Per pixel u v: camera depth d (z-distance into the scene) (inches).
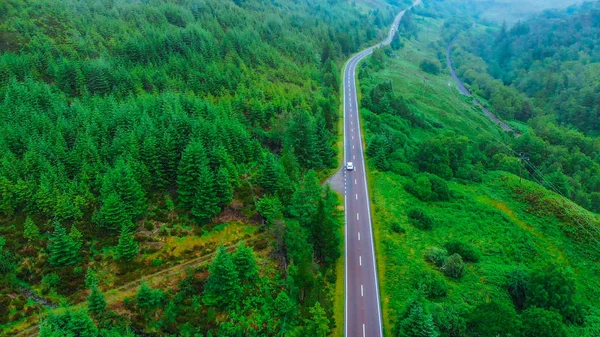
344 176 3501.5
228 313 2064.5
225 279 2058.3
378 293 2327.8
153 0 5438.0
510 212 3331.7
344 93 5349.4
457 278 2421.3
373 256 2603.3
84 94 3486.7
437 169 3705.7
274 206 2518.5
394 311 2187.5
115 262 2229.3
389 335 2069.4
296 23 6737.2
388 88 5191.9
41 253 2192.4
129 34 4500.5
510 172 4185.5
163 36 4389.8
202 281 2186.3
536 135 5561.0
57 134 2699.3
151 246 2342.5
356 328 2121.1
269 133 3563.0
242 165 2967.5
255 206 2691.9
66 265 2151.8
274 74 4803.2
